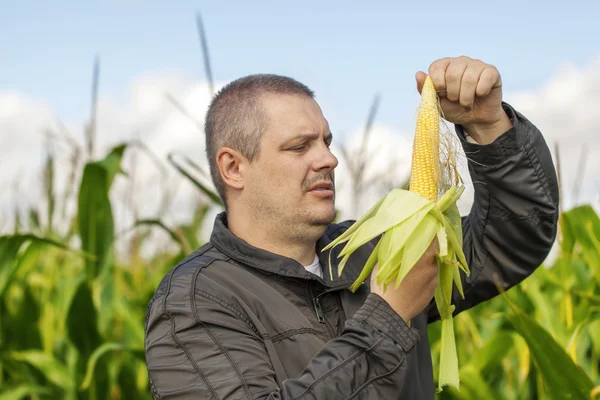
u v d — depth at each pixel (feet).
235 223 8.18
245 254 7.63
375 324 6.35
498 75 7.41
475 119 7.75
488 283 8.50
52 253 19.69
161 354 7.16
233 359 6.88
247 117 7.79
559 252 14.62
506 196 8.00
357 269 7.93
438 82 7.38
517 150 7.82
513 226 8.09
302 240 7.80
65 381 15.44
